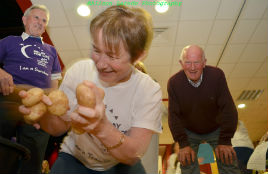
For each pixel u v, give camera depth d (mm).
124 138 674
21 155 588
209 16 3543
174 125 1936
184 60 1921
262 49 4316
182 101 1961
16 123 961
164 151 8305
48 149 1940
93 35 658
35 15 1755
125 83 840
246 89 5793
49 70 1664
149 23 712
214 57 4562
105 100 852
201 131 2051
